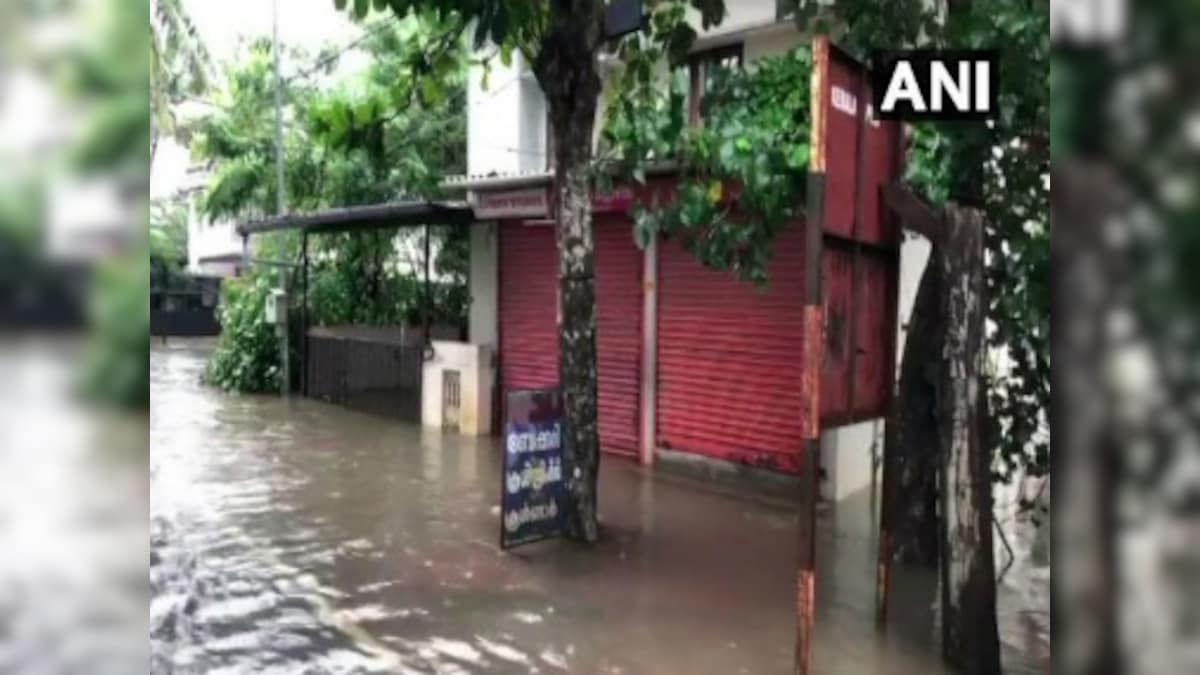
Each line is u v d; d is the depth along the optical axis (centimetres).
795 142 635
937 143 486
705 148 679
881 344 509
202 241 2361
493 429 1109
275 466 918
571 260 662
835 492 800
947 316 455
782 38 914
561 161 666
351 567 602
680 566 613
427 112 1370
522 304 1093
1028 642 487
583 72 654
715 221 685
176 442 1047
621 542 669
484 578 582
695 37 750
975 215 451
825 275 419
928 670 454
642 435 959
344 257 1519
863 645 484
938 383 511
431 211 1067
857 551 654
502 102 1170
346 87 1480
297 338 1478
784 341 835
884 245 509
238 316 1583
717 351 889
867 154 478
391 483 845
